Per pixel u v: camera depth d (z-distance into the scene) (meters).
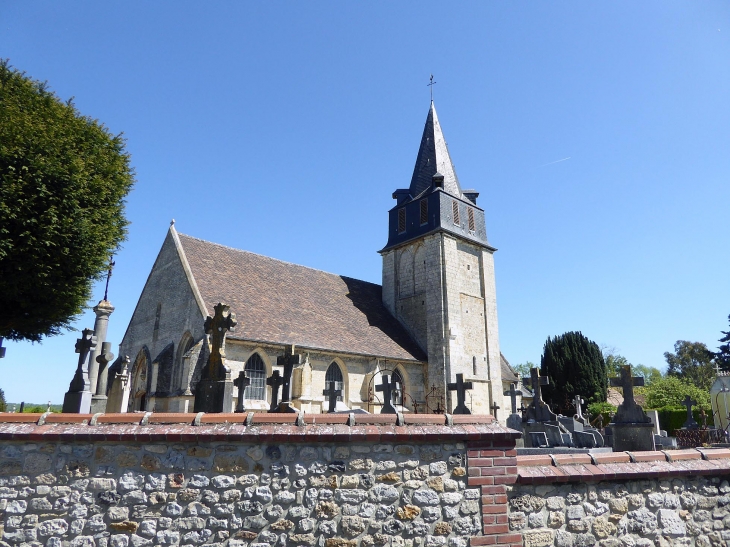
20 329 20.94
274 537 6.06
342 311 33.03
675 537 7.14
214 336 11.27
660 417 41.22
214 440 6.19
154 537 6.02
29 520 6.01
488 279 37.91
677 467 7.36
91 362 20.58
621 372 12.70
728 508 7.59
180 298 26.34
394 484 6.34
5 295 18.34
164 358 25.27
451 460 6.54
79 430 6.17
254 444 6.28
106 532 6.03
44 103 19.59
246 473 6.20
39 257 17.98
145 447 6.26
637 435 12.08
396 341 33.38
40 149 17.83
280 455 6.27
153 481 6.15
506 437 6.68
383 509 6.24
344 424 6.46
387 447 6.43
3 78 19.28
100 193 19.72
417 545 6.20
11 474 6.11
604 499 6.95
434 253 35.38
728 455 7.92
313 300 32.06
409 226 37.91
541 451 13.58
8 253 17.25
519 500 6.59
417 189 39.22
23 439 6.16
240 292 27.84
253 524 6.08
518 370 74.31
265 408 23.61
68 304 20.45
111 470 6.18
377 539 6.14
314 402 25.09
